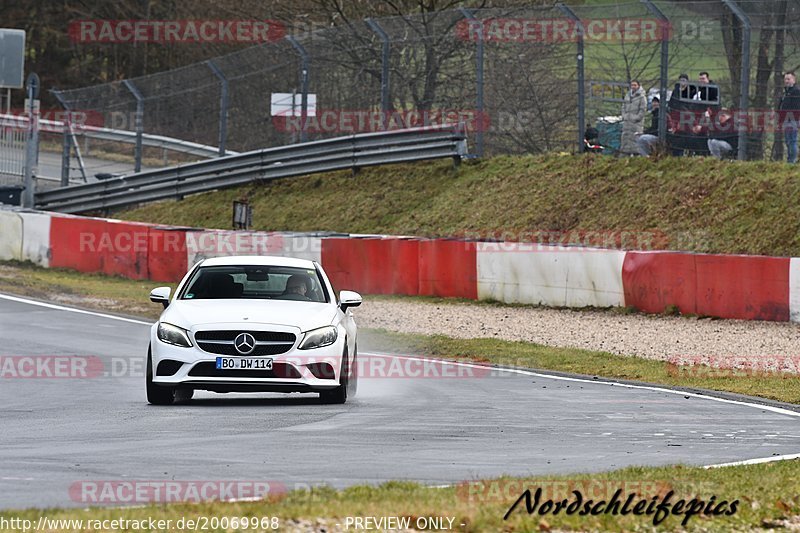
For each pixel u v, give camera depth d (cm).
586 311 6675
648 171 8050
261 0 14125
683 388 4334
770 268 5966
